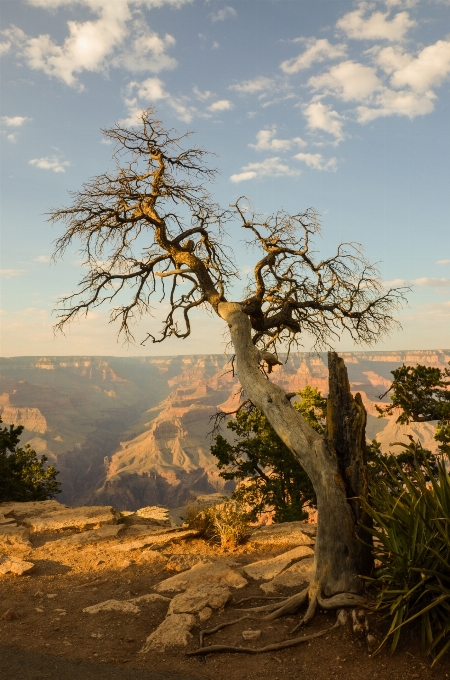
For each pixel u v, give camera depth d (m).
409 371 19.19
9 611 6.38
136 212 10.48
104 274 11.05
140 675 4.71
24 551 10.20
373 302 11.80
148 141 10.50
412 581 5.02
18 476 27.31
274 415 6.77
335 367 6.06
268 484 23.00
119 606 6.57
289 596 6.46
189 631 5.65
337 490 5.75
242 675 4.70
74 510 13.91
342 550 5.66
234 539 9.73
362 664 4.69
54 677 4.65
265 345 12.01
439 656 4.36
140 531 11.66
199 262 10.31
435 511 5.11
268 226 11.24
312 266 11.56
